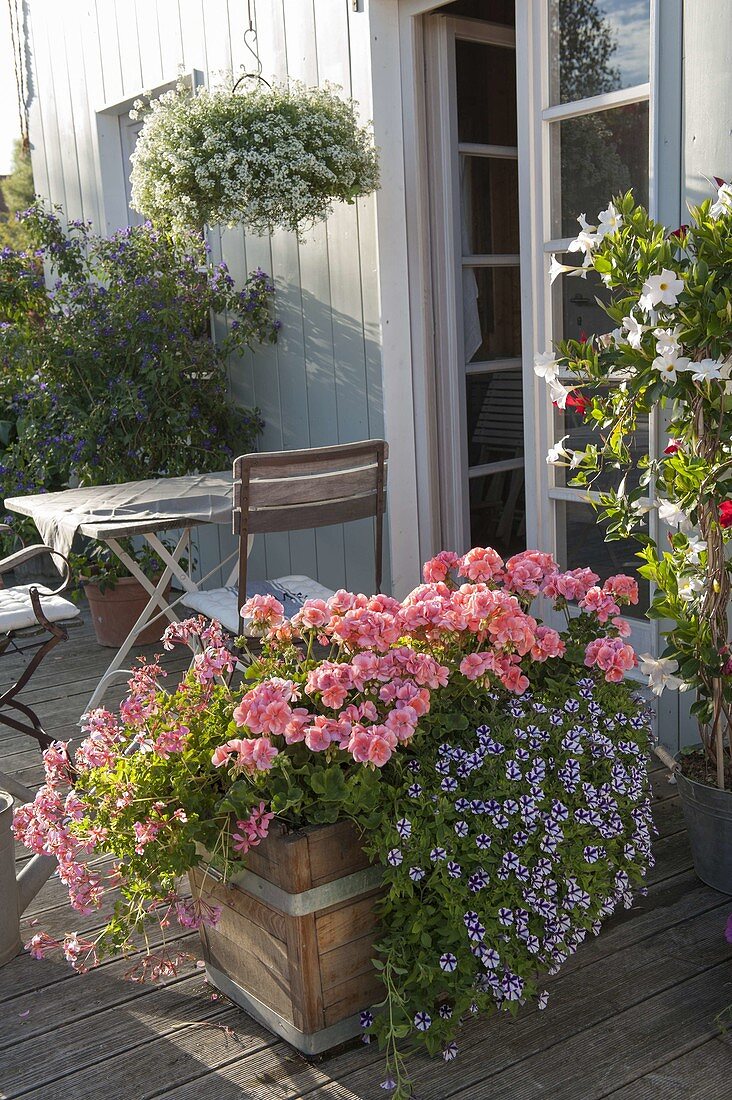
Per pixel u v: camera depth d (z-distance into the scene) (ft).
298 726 6.02
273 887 6.20
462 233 13.71
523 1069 6.25
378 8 12.34
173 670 14.33
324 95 11.90
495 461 14.55
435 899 6.35
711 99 8.82
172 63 16.21
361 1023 6.43
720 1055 6.30
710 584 7.93
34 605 9.92
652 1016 6.67
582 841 6.77
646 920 7.77
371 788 6.11
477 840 6.32
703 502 7.48
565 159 10.70
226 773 6.41
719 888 8.07
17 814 6.85
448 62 12.91
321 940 6.26
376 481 10.71
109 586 15.07
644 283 6.83
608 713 7.23
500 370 14.33
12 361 17.16
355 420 13.76
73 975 7.50
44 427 16.63
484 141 13.74
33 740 12.06
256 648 10.59
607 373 7.64
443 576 7.84
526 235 11.12
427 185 13.14
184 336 15.26
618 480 10.60
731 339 6.96
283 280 14.57
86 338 15.60
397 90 12.67
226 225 11.99
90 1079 6.40
